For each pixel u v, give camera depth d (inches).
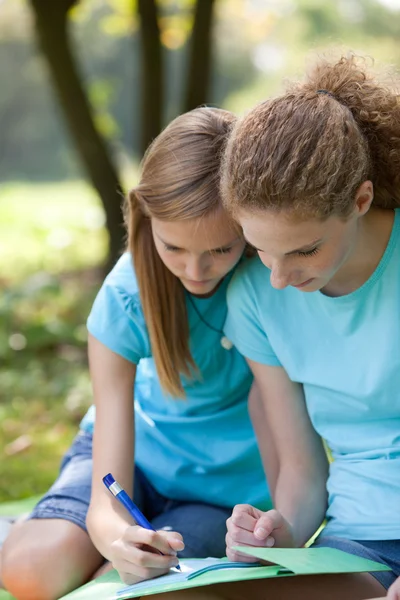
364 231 84.9
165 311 96.0
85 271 343.0
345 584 78.0
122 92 935.7
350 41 861.8
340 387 87.5
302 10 911.0
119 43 924.0
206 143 87.5
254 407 99.7
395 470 84.7
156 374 104.0
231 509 104.0
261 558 72.4
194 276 89.0
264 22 533.6
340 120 77.6
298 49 856.3
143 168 90.2
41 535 96.8
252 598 79.3
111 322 96.7
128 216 95.4
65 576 95.0
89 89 339.9
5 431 180.9
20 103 938.1
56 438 176.4
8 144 946.1
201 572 75.9
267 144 74.8
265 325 91.4
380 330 85.4
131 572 79.4
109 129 338.6
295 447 92.8
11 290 272.7
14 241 414.3
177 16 323.0
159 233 88.6
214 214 85.5
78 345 245.0
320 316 88.5
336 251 77.7
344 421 89.2
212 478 103.4
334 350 88.0
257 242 76.8
